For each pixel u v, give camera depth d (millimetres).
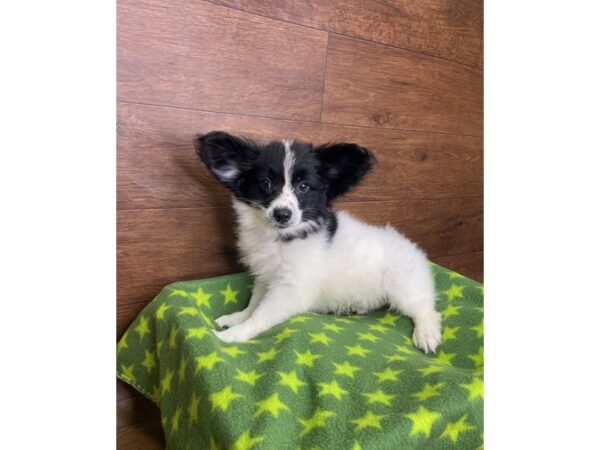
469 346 438
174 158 479
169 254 493
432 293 495
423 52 640
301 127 555
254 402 319
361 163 459
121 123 445
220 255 525
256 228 475
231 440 296
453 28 662
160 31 451
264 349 377
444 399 325
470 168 731
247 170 453
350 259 487
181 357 368
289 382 337
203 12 470
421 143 667
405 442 299
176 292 439
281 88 532
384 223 652
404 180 660
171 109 469
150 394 434
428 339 446
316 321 433
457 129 701
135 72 444
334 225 498
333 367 359
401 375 360
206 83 485
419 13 623
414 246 536
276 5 512
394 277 491
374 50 593
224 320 466
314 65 550
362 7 572
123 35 433
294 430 309
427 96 659
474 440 331
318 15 541
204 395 329
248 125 518
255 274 491
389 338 439
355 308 513
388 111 623
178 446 349
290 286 464
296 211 439
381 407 324
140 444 480
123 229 462
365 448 286
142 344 436
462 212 737
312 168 453
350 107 590
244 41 500
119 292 469
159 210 480
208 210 509
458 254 749
